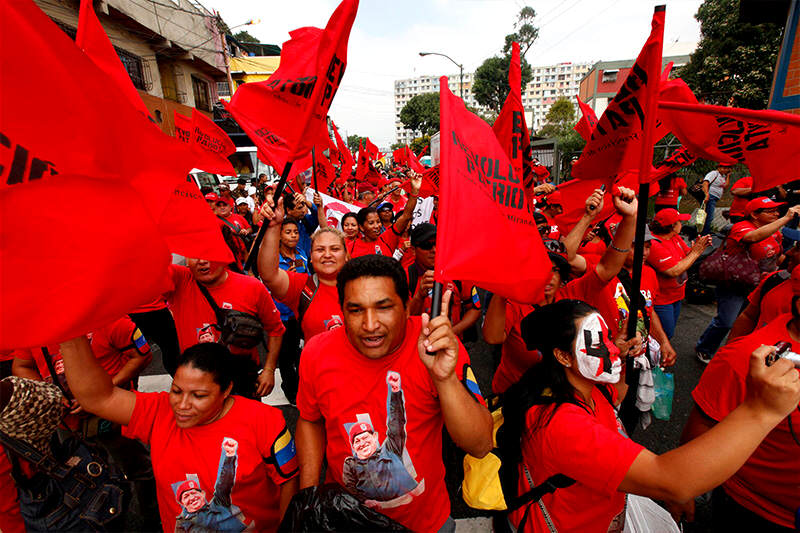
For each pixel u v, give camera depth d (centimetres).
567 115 4162
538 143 1838
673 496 104
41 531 177
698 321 546
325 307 271
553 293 246
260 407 174
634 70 191
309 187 600
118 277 113
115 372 263
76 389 156
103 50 192
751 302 255
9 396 160
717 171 870
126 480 195
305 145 230
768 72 1465
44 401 167
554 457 130
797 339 165
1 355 261
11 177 97
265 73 2869
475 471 163
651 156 155
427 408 147
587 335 141
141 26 1283
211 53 1745
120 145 115
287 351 330
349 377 149
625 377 183
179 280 276
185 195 196
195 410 158
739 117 169
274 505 183
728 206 1086
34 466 171
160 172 126
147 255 118
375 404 147
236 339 257
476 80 4475
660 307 388
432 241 296
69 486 177
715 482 99
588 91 4325
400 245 481
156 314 309
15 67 94
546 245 245
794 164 197
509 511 153
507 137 177
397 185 787
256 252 269
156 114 1391
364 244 464
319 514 127
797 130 196
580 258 294
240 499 168
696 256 363
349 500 128
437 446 156
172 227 193
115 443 244
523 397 150
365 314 134
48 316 103
